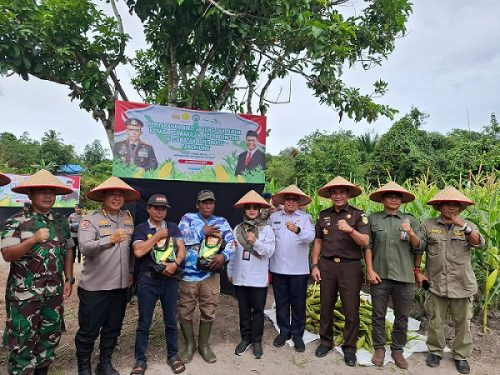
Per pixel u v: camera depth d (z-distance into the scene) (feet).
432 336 11.72
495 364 11.94
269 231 12.01
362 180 37.78
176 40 16.56
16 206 45.83
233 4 14.34
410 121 46.19
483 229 13.80
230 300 16.29
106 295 10.10
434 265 11.66
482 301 14.33
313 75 17.48
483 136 47.85
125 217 10.84
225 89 17.65
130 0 14.88
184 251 10.96
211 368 11.02
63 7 13.20
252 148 16.33
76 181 44.14
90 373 10.23
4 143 95.04
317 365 11.48
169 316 10.76
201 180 15.58
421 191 18.75
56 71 14.20
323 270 12.08
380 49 17.76
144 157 14.79
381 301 11.66
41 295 9.34
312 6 15.10
